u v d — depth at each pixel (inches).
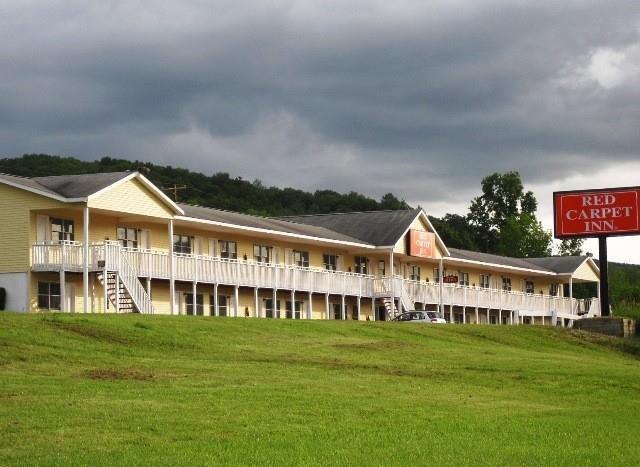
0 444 853.2
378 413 1063.6
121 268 1969.7
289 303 2554.1
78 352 1337.4
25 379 1128.2
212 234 2373.3
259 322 1786.4
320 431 957.2
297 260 2635.3
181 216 2149.4
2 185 1957.4
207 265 2207.2
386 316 2765.7
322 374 1312.7
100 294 2020.2
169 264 2098.9
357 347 1627.7
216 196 4788.4
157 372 1236.5
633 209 2461.9
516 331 2185.0
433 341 1887.3
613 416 1146.0
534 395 1298.0
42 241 1961.1
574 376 1448.1
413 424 1016.2
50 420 936.3
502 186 5359.3
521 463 842.8
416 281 2851.9
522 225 4761.3
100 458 816.3
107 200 1956.2
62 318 1515.7
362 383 1256.2
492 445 918.4
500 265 3316.9
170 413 990.4
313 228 2743.6
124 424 936.3
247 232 2396.7
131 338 1466.5
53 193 1916.8
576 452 895.7
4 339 1336.1
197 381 1178.6
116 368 1254.9
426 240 2923.2
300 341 1648.6
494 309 3206.2
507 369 1480.1
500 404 1191.6
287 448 873.5
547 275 3582.7
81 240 2032.5
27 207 1937.7
